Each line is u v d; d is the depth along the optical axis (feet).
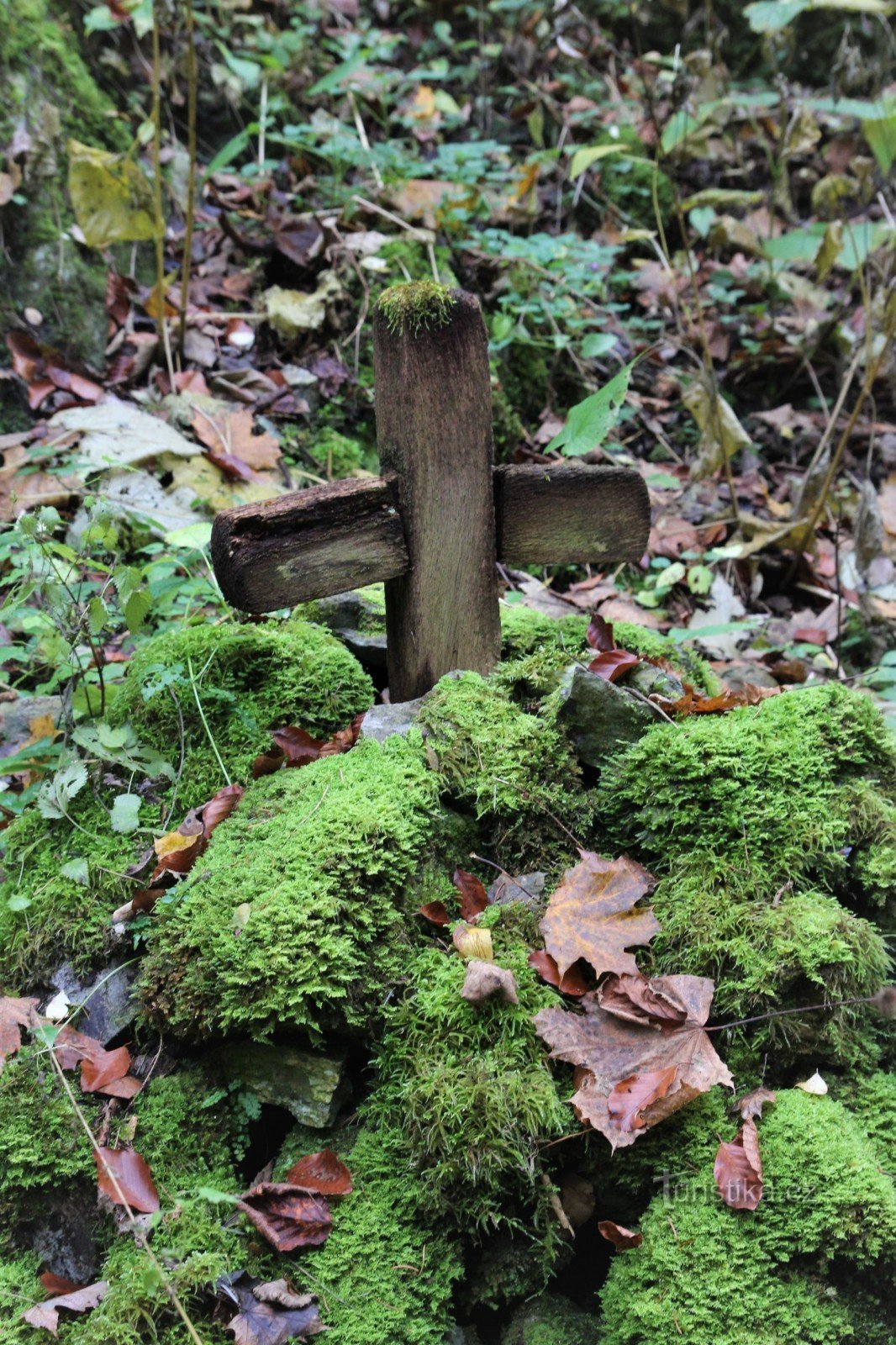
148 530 8.90
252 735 6.75
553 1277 5.39
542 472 6.48
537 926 5.74
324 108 14.10
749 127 15.89
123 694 7.01
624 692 6.42
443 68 14.82
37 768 6.86
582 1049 5.21
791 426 13.19
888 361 11.42
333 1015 5.33
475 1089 5.02
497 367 12.01
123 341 10.87
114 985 5.71
